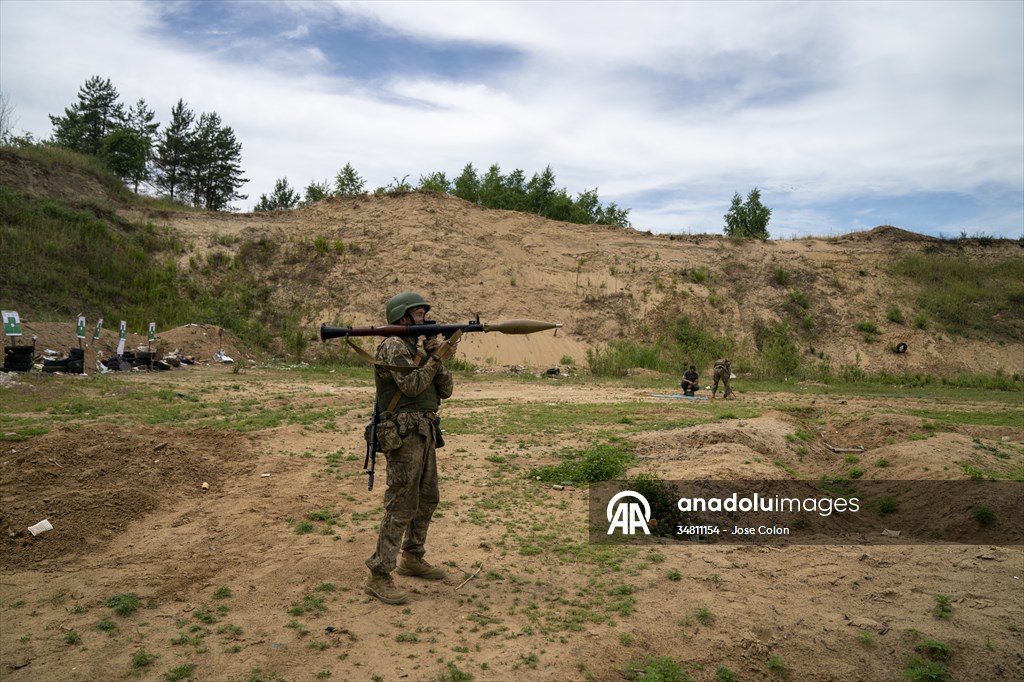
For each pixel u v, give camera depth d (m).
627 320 35.47
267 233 35.72
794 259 41.31
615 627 4.83
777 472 8.54
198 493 7.43
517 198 46.16
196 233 34.94
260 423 11.42
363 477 8.34
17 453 7.69
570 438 11.64
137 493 6.87
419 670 4.16
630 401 18.55
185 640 4.36
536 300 35.25
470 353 30.39
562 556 6.09
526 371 28.66
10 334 16.31
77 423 10.50
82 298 27.05
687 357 32.28
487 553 6.10
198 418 11.89
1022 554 6.39
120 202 35.84
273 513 6.80
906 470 8.74
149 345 22.05
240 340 27.47
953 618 5.25
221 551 5.84
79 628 4.47
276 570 5.45
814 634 4.98
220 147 56.19
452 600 5.14
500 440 11.28
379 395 5.19
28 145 36.16
